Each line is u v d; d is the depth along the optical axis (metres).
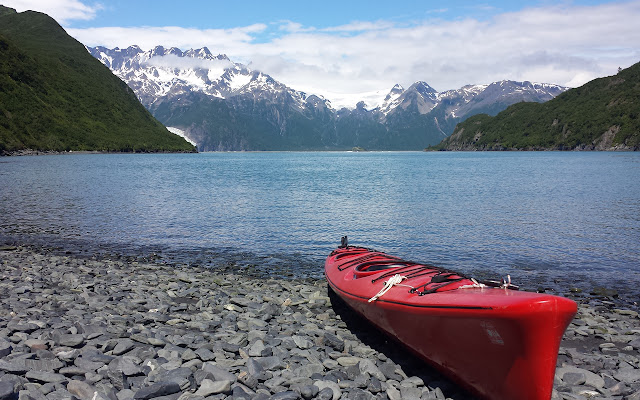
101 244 21.03
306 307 11.64
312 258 18.52
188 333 8.99
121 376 6.48
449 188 48.44
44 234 23.25
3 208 32.19
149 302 11.25
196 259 18.22
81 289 12.32
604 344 9.16
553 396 6.78
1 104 193.50
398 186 50.88
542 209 32.22
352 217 28.59
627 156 175.50
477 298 6.72
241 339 8.54
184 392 6.19
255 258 18.47
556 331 5.99
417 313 7.53
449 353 7.13
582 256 18.77
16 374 6.34
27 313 9.67
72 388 6.00
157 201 36.47
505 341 6.29
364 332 9.88
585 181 58.12
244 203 35.25
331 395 6.34
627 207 33.38
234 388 6.37
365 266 11.07
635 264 17.52
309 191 44.75
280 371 7.14
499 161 140.25
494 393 6.68
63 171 77.62
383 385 6.91
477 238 22.33
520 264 17.55
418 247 20.44
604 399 6.73
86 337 8.08
